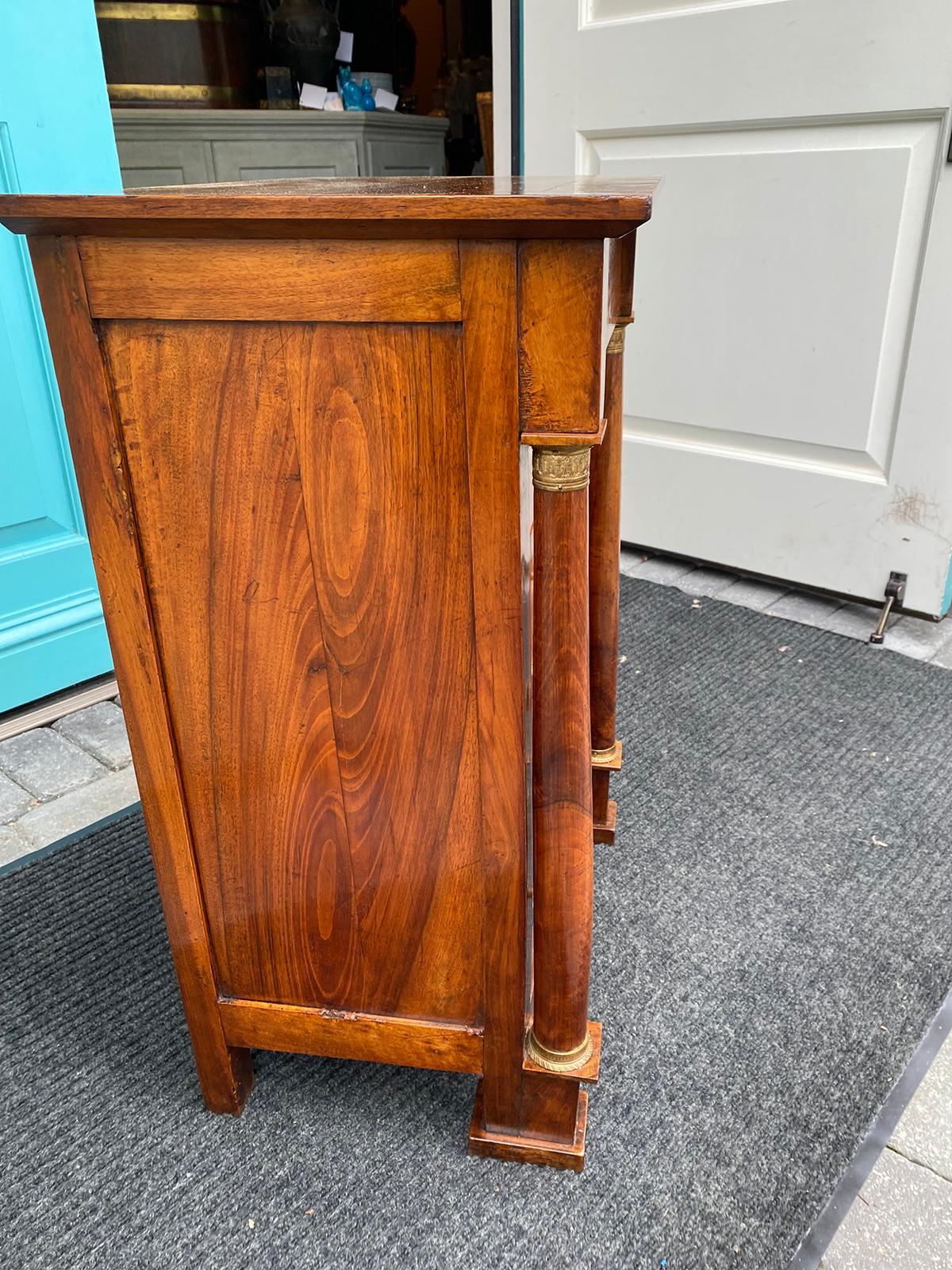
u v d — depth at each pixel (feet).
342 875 2.86
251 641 2.57
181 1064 3.58
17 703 5.80
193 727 2.72
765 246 6.53
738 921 4.17
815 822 4.83
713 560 7.70
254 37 8.76
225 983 3.14
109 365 2.31
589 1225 2.96
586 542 2.40
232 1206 3.05
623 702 5.94
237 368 2.26
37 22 4.85
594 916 4.21
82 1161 3.20
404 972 2.98
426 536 2.37
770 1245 2.89
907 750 5.44
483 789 2.61
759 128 6.32
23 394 5.36
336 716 2.63
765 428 7.02
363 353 2.20
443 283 2.08
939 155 5.68
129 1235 2.96
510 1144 3.14
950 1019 3.68
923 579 6.64
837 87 5.88
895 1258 2.86
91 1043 3.67
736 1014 3.70
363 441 2.29
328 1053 3.18
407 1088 3.46
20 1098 3.44
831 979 3.87
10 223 2.08
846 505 6.81
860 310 6.29
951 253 5.79
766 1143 3.21
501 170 7.76
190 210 1.98
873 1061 3.50
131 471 2.42
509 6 7.16
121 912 4.34
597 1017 3.68
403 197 1.93
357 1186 3.10
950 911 4.23
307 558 2.45
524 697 2.50
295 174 9.14
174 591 2.54
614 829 4.66
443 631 2.47
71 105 5.09
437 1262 2.87
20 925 4.27
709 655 6.53
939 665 6.38
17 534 5.59
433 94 11.51
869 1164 3.14
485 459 2.24
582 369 2.12
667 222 6.89
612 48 6.71
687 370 7.25
